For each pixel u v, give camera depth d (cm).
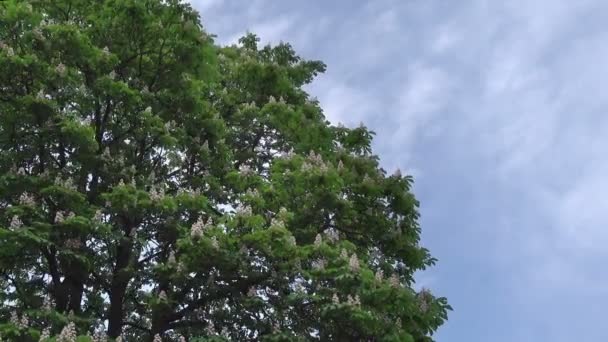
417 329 1859
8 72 1819
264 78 2348
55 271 1814
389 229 2109
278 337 1664
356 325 1698
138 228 1934
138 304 2000
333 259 1733
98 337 1623
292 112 2230
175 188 2050
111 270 1953
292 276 1761
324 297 1686
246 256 1702
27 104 1773
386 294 1683
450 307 1931
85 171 1900
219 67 2392
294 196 1942
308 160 1967
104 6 1981
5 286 1834
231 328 1820
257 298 1719
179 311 1858
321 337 1747
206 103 2073
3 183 1748
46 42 1872
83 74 1955
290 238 1694
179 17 2020
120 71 2038
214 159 2097
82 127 1781
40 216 1700
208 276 1750
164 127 1945
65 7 2100
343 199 1947
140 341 1966
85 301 2005
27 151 1880
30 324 1669
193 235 1664
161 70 2041
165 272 1738
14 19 1862
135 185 1852
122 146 2038
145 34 2011
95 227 1709
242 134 2283
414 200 2148
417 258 2105
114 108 2002
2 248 1628
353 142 2372
